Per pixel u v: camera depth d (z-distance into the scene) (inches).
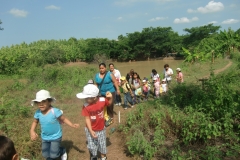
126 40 2245.3
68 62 2098.9
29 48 1990.7
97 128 177.9
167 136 222.5
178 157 172.7
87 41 2474.2
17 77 826.2
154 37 2129.7
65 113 348.8
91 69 909.2
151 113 250.1
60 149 189.9
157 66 1647.4
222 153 180.7
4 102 362.3
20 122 258.2
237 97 253.9
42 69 755.4
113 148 221.3
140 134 196.4
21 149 198.7
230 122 205.8
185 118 218.8
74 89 565.3
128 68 1563.7
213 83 282.0
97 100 176.2
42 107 166.2
